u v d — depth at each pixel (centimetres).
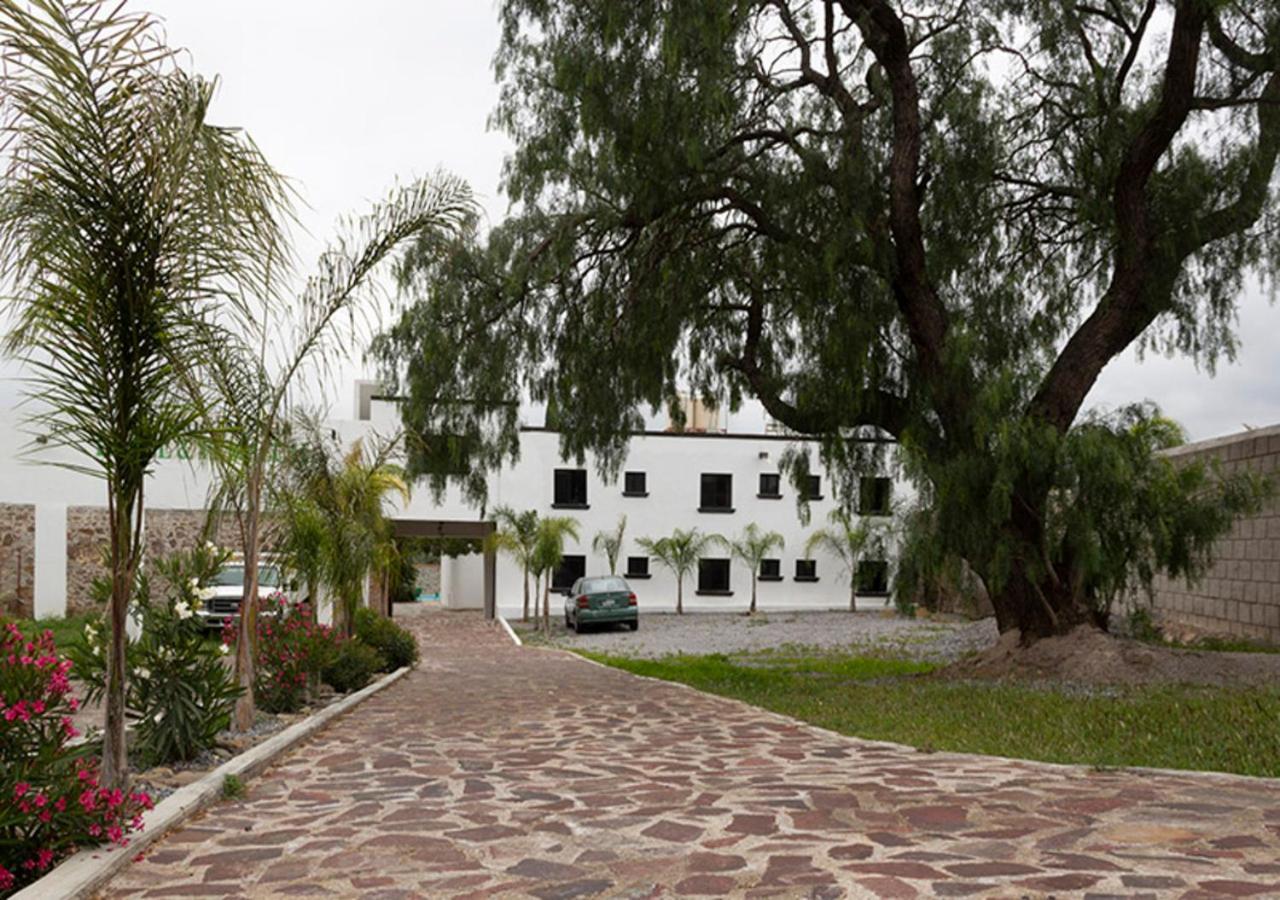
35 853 455
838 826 511
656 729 920
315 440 1314
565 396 1444
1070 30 1303
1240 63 1244
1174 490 1201
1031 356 1334
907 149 1307
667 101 1181
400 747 835
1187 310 1434
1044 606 1319
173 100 505
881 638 2428
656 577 3622
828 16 1332
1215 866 413
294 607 1217
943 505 1209
